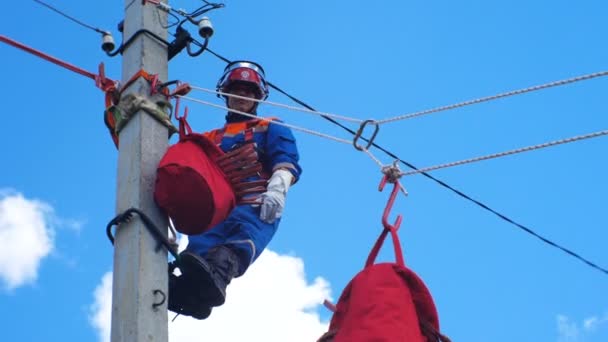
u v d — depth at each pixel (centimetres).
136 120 711
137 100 715
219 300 717
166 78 750
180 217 681
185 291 712
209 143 695
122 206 681
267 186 759
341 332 619
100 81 754
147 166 693
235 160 700
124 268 657
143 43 753
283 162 771
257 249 742
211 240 739
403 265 639
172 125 718
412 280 634
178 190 676
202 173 677
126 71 748
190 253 701
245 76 819
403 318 616
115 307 648
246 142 784
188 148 692
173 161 680
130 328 634
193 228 685
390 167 691
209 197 677
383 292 622
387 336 606
